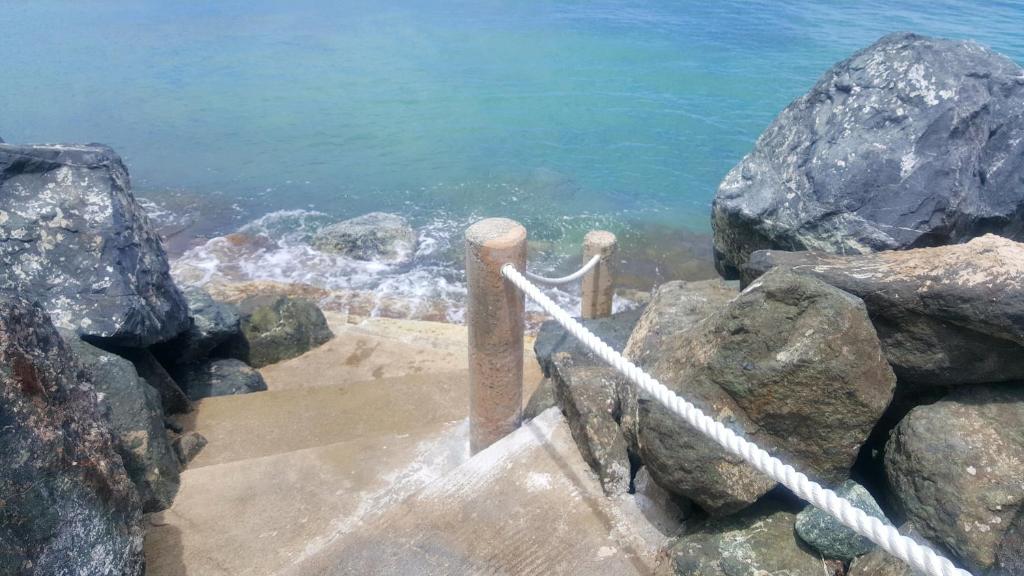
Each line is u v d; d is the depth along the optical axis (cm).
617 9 2828
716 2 2903
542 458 369
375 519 334
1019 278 266
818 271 318
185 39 2438
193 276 1036
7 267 490
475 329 389
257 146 1595
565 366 409
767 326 285
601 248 583
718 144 1583
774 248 457
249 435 520
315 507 391
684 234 1224
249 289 948
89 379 343
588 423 362
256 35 2492
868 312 308
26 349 290
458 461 445
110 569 278
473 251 366
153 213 1274
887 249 399
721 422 292
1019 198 406
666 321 414
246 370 648
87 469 284
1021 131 416
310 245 1152
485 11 2848
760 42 2295
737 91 1881
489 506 341
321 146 1597
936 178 396
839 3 2816
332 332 785
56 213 516
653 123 1700
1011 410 281
